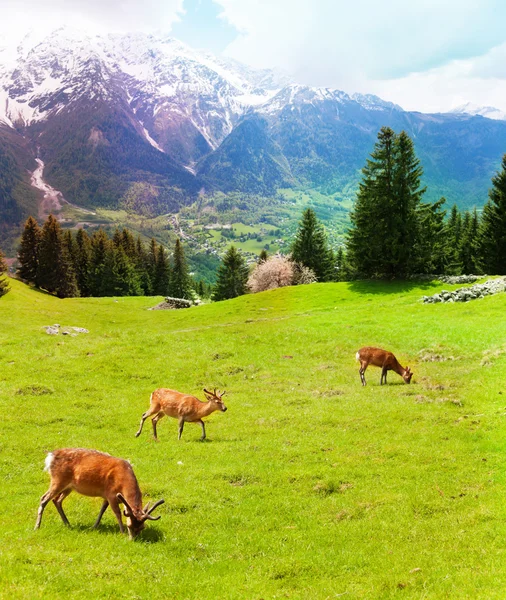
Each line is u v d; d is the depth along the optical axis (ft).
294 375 99.96
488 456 55.77
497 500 45.57
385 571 35.91
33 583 30.53
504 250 253.85
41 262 363.15
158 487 49.39
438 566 35.99
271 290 261.44
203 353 112.16
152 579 33.71
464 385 83.51
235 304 241.14
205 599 32.07
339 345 119.24
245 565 36.99
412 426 66.95
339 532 41.83
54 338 127.75
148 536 39.86
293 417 73.92
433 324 132.05
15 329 189.67
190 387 92.38
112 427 72.54
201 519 44.01
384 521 43.39
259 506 46.57
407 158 230.89
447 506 45.62
